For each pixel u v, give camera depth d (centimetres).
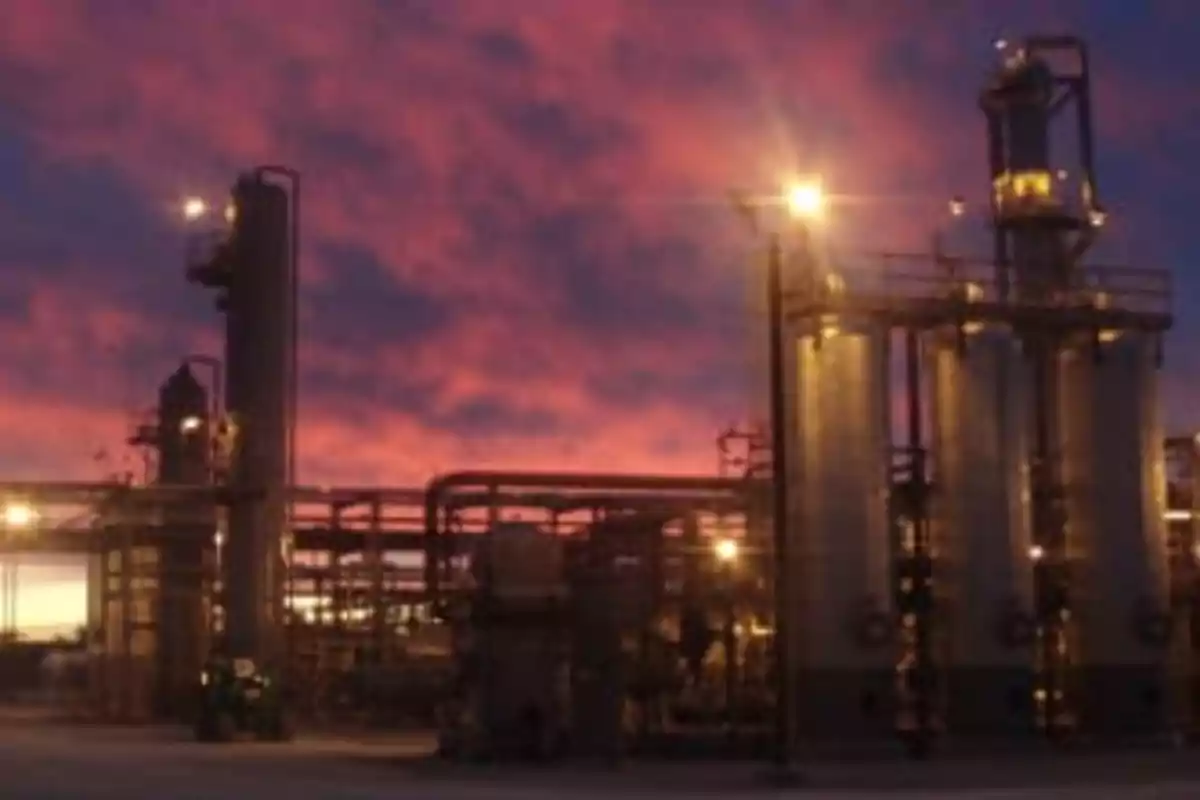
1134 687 5459
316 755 5225
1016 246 5747
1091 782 4072
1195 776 4269
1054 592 5528
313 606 7712
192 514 7425
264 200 7012
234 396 6912
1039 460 5581
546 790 3862
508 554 4944
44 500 6650
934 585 5353
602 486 6247
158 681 7531
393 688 7206
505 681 4900
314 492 7069
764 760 4938
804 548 5119
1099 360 5562
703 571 5438
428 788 3878
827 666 5050
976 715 5219
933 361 5444
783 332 5159
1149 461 5578
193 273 7138
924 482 5475
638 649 5219
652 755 5022
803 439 5175
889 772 4459
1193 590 5956
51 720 7694
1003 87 5884
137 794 3622
